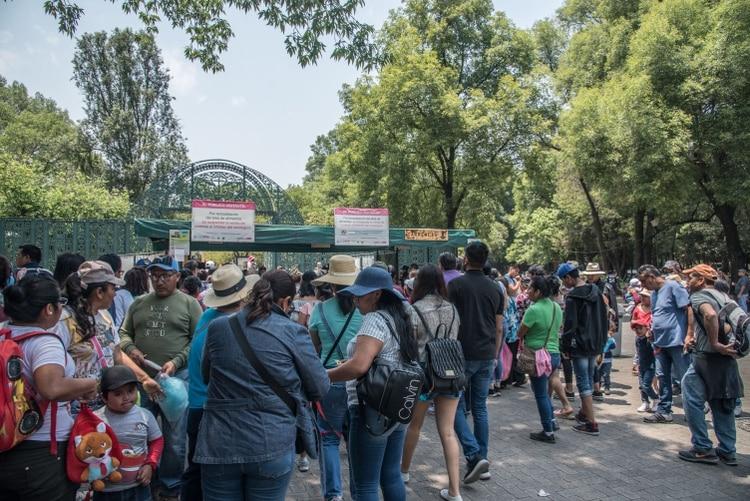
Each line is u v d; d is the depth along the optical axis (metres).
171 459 4.17
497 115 22.84
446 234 11.34
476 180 23.80
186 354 4.52
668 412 6.62
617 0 27.34
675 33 20.70
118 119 36.78
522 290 10.00
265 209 17.12
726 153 20.64
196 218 9.45
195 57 9.79
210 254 30.28
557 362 6.16
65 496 2.84
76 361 3.30
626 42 25.23
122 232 12.02
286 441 2.71
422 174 26.42
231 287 3.76
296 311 6.26
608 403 7.61
